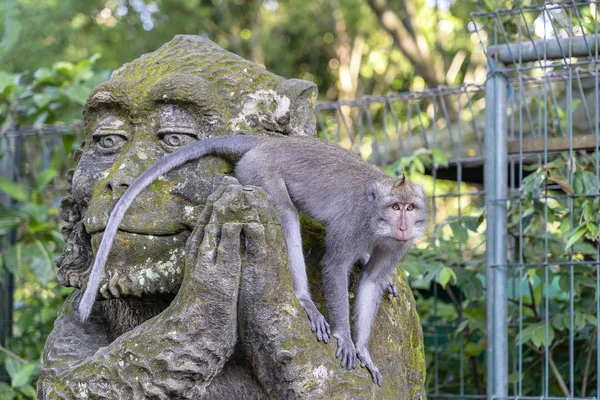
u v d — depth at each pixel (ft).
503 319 18.79
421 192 13.80
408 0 59.11
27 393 22.90
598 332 18.02
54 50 44.73
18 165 26.02
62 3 48.93
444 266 21.83
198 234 11.30
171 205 12.25
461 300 26.13
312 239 13.55
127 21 63.36
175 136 12.75
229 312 11.10
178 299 11.32
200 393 11.37
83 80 26.40
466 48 65.57
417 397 13.98
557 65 18.33
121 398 11.19
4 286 24.79
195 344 11.08
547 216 19.12
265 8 70.03
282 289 11.41
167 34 63.16
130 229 12.01
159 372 11.07
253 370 11.71
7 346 24.70
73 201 13.89
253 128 13.28
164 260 12.12
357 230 13.28
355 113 63.67
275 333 11.27
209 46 13.97
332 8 68.49
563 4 18.21
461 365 22.66
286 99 13.66
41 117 26.13
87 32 57.72
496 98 19.49
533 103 24.81
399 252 13.58
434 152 22.57
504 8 22.13
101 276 11.97
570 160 18.61
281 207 12.87
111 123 13.02
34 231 23.91
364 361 12.32
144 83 13.01
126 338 11.48
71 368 11.84
